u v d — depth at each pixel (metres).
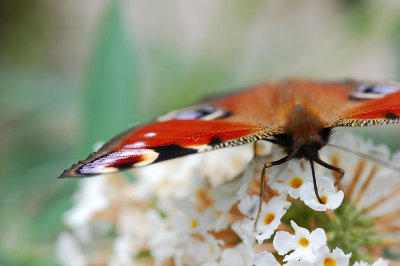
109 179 0.18
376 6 0.23
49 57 0.28
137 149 0.15
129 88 0.19
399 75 0.23
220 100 0.16
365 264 0.15
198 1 0.31
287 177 0.15
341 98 0.16
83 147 0.19
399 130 0.21
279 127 0.15
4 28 0.26
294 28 0.24
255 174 0.15
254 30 0.23
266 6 0.24
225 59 0.22
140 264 0.17
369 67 0.29
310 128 0.15
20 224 0.19
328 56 0.23
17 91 0.22
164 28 0.23
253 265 0.15
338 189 0.15
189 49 0.23
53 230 0.19
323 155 0.16
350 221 0.16
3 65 0.24
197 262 0.16
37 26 0.27
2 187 0.20
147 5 0.24
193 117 0.16
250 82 0.22
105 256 0.18
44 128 0.22
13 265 0.19
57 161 0.21
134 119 0.19
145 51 0.21
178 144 0.15
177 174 0.17
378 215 0.16
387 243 0.15
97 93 0.19
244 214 0.15
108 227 0.19
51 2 0.29
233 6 0.22
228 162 0.17
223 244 0.16
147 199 0.18
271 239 0.15
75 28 0.31
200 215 0.16
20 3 0.26
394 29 0.22
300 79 0.17
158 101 0.21
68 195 0.20
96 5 0.32
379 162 0.16
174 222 0.16
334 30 0.24
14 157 0.21
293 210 0.15
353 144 0.16
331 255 0.14
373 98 0.16
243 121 0.15
